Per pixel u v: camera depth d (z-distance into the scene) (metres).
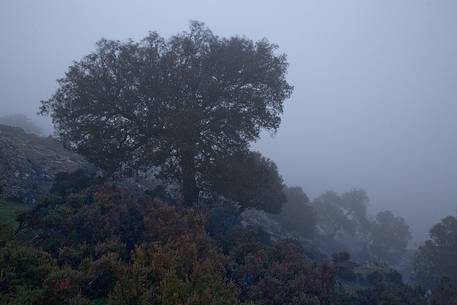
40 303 9.41
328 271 18.25
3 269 10.16
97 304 10.71
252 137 24.69
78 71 23.70
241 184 23.81
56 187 21.44
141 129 23.66
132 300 10.08
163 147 22.19
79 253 12.90
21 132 34.44
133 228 16.45
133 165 23.84
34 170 24.12
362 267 33.78
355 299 19.83
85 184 21.36
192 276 12.23
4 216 16.72
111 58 23.53
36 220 14.87
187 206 24.20
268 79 24.78
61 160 28.38
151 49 23.53
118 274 11.12
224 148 24.09
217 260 14.68
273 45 26.25
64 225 14.80
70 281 10.23
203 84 23.45
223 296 11.52
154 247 13.53
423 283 48.75
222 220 27.84
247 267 15.76
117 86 23.09
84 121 23.45
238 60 23.69
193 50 24.44
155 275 11.54
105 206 16.84
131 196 20.41
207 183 24.67
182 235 15.27
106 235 15.16
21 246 11.72
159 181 34.12
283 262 17.73
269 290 14.64
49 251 13.37
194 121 21.02
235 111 23.78
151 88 22.70
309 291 16.27
